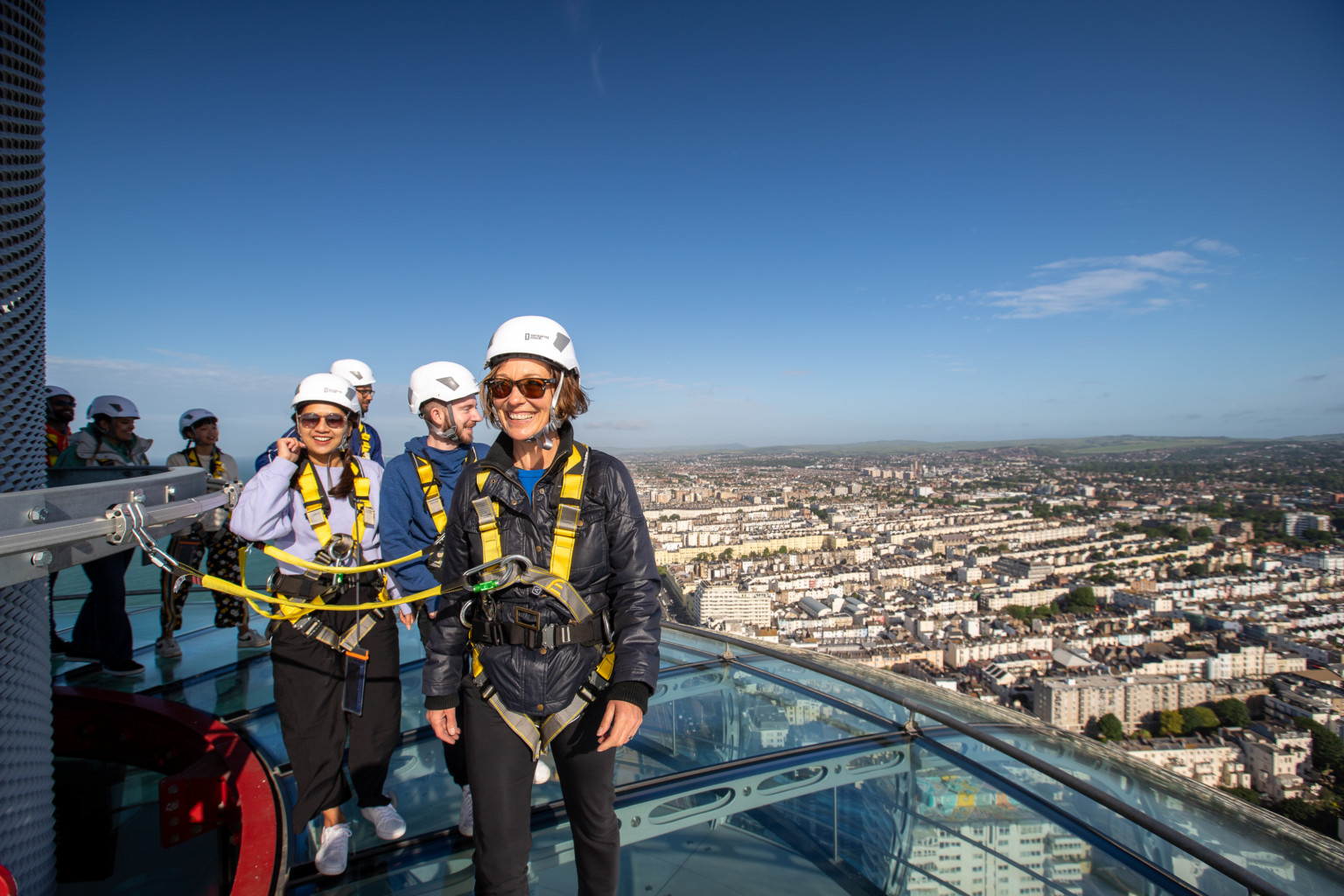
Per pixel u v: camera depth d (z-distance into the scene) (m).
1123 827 3.25
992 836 3.39
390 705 3.31
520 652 2.12
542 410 2.14
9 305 2.16
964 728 3.85
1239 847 3.05
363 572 3.17
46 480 2.86
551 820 3.42
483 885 2.10
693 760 4.34
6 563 1.68
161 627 6.45
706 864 3.57
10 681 2.32
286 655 3.01
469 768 2.16
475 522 2.25
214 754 3.53
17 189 2.18
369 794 3.21
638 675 2.08
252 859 2.85
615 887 2.19
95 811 3.59
